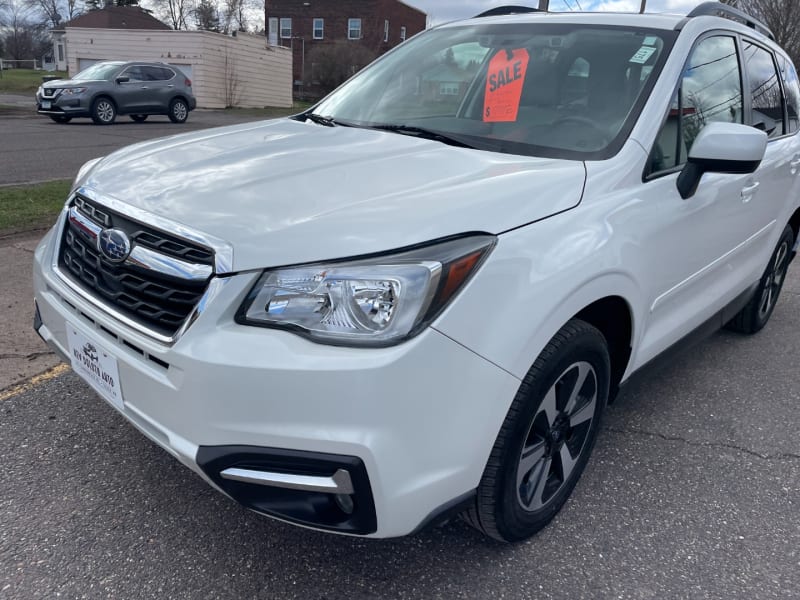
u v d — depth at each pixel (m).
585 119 2.73
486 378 1.91
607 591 2.25
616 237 2.31
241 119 23.17
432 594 2.20
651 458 3.09
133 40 27.89
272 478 1.81
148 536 2.38
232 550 2.34
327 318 1.79
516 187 2.16
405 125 3.01
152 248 2.00
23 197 7.00
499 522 2.21
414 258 1.81
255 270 1.82
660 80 2.77
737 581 2.33
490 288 1.90
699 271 3.09
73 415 3.13
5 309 4.13
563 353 2.15
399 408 1.77
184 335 1.86
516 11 3.82
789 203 4.23
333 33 44.62
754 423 3.47
